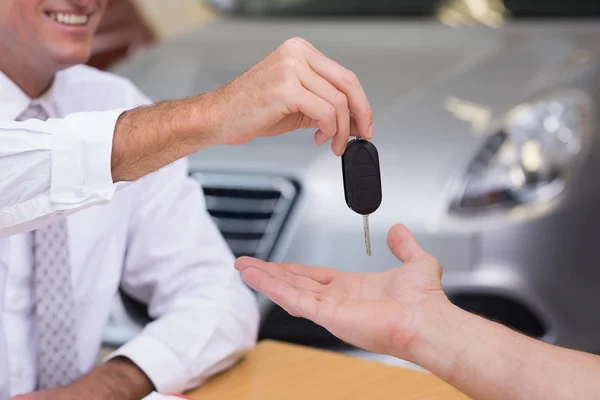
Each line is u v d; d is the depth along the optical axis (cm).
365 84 332
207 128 142
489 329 137
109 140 144
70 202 146
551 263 291
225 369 181
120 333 301
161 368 173
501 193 292
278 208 299
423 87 326
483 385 134
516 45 355
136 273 203
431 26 389
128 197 196
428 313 138
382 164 296
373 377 170
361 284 149
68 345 178
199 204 206
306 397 163
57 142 144
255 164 306
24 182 144
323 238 293
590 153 304
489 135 301
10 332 178
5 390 179
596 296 296
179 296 194
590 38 356
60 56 174
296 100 138
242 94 141
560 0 388
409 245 153
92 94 200
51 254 176
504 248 288
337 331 140
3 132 144
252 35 399
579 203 297
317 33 393
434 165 294
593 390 129
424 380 168
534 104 309
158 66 372
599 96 319
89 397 166
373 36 383
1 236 149
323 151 306
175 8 646
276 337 295
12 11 170
